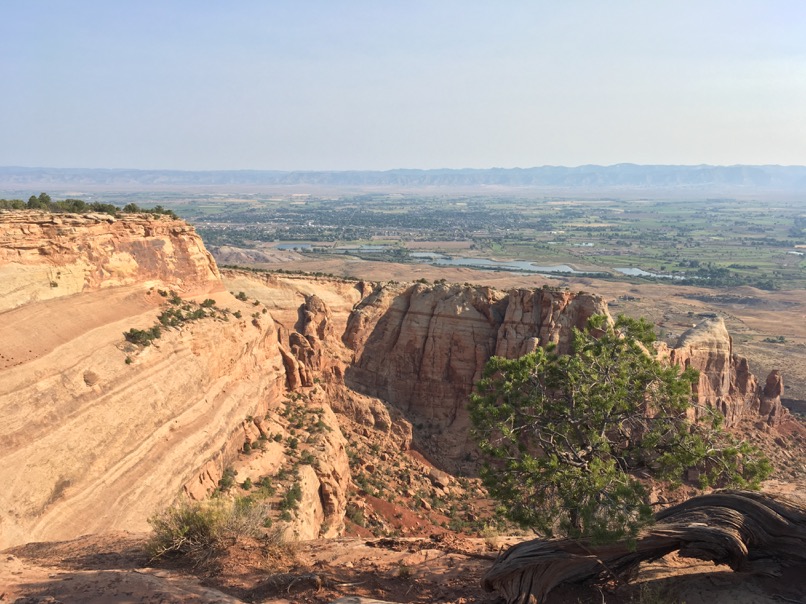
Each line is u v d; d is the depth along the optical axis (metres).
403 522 50.72
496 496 18.89
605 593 17.14
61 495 30.77
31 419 31.75
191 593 15.59
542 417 20.33
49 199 53.09
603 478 17.02
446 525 51.53
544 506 18.30
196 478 39.25
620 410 19.91
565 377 20.88
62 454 31.83
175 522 20.12
